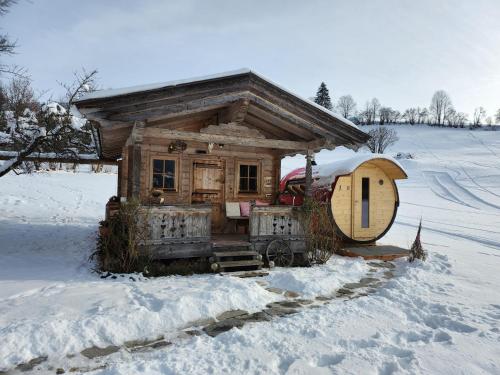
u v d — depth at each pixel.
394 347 3.83
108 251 6.55
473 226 16.33
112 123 6.56
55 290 5.37
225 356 3.60
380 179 10.79
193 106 6.95
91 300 4.90
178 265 6.90
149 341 3.97
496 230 15.27
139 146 6.70
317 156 58.81
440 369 3.42
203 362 3.47
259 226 7.93
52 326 3.90
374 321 4.68
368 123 103.81
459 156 53.38
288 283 6.30
